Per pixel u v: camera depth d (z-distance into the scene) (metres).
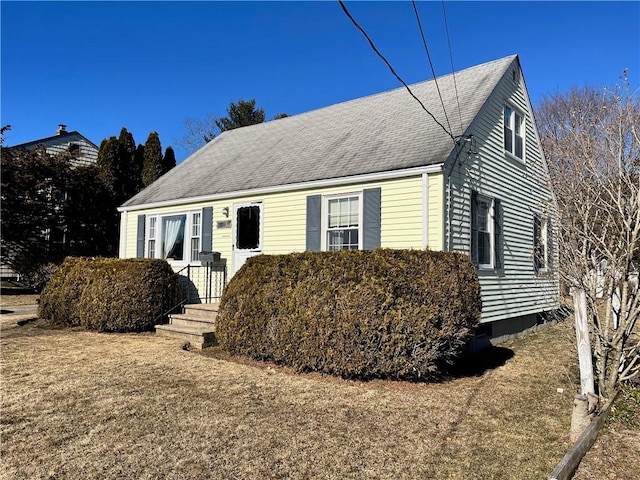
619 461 3.74
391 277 6.11
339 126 12.23
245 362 7.11
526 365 7.54
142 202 13.62
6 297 16.88
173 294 10.44
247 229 10.98
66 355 7.48
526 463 3.69
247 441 4.04
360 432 4.31
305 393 5.53
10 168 18.34
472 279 7.11
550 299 11.77
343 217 9.30
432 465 3.63
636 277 5.74
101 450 3.79
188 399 5.20
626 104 6.83
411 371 6.12
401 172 8.27
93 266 10.59
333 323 6.24
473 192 8.97
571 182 6.73
